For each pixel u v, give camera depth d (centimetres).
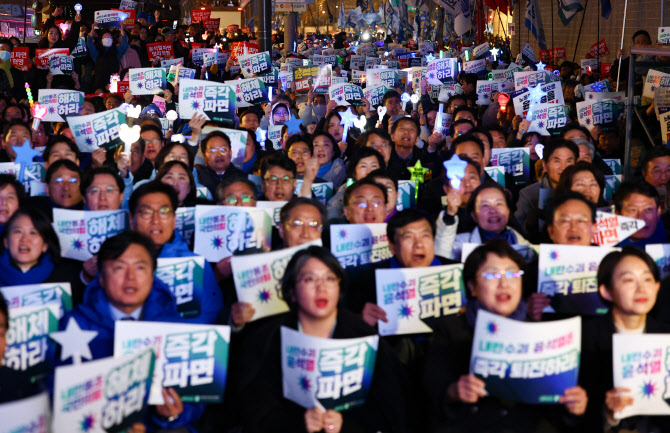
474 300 428
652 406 384
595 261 488
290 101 1241
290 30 3038
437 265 509
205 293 516
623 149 984
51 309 423
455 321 429
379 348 425
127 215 561
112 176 593
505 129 1205
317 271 409
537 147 870
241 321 458
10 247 498
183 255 533
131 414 361
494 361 380
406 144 878
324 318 414
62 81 1555
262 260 473
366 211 571
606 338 423
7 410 312
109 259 421
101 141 829
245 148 859
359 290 539
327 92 1531
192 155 779
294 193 716
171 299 461
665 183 693
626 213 581
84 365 340
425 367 420
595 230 559
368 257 543
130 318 435
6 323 381
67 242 557
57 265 522
